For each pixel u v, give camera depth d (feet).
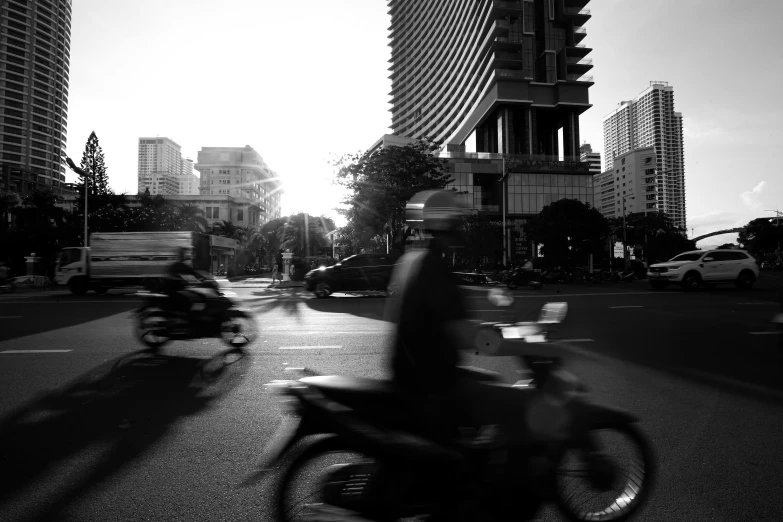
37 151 368.89
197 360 24.08
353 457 9.11
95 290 77.36
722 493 10.68
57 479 11.30
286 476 8.38
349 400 8.61
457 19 340.39
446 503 8.41
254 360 24.07
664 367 22.40
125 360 24.03
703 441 13.69
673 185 559.38
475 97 312.50
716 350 26.30
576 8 291.79
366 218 106.52
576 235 147.23
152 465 12.10
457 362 9.16
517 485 8.77
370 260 67.41
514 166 254.27
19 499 10.35
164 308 26.11
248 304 55.77
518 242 210.38
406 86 439.63
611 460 9.26
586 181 259.19
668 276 72.54
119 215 160.04
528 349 9.91
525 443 8.73
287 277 140.15
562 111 289.12
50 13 377.71
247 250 256.11
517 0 282.15
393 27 464.65
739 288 74.49
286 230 203.41
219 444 13.47
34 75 367.45
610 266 186.70
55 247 136.05
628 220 299.17
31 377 20.74
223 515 9.74
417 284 8.95
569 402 9.30
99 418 15.58
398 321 9.03
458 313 9.11
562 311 10.95
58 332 32.58
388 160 103.35
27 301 59.21
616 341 28.86
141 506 10.08
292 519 8.26
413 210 9.66
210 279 28.53
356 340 29.81
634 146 595.47
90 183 170.91
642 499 9.34
